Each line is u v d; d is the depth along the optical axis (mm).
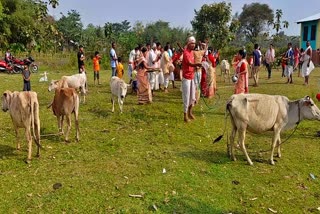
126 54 33406
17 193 5516
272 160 6898
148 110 11094
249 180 6191
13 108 6859
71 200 5336
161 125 9430
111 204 5246
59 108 7941
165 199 5414
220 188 5855
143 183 5910
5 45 10352
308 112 6852
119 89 10430
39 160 6855
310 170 6684
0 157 6957
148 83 11930
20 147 7570
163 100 12734
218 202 5414
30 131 6734
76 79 11781
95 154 7215
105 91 14898
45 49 9578
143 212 5070
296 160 7156
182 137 8453
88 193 5547
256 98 6684
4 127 9016
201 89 13297
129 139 8227
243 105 6648
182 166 6656
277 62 25922
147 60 13938
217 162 6930
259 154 7434
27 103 6680
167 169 6496
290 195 5723
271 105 6664
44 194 5496
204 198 5508
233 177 6285
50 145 7723
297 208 5344
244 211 5207
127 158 7008
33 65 24562
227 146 7238
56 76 22203
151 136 8477
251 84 16859
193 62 9531
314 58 29625
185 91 9562
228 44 34562
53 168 6469
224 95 14016
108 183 5891
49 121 9578
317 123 9781
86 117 10219
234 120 6812
